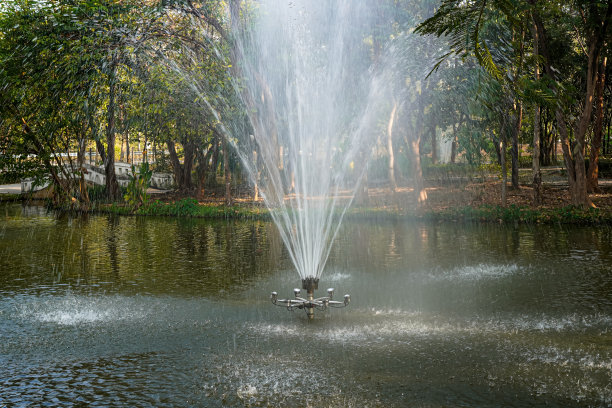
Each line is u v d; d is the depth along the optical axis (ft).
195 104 81.76
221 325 26.17
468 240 56.59
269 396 17.69
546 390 17.57
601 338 22.90
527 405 16.52
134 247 55.01
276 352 21.97
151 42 74.28
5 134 97.66
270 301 31.04
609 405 16.39
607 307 28.07
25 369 20.83
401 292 32.76
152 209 94.43
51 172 107.14
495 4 8.98
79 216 92.27
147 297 32.55
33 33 79.61
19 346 23.59
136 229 72.08
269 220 81.92
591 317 26.22
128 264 44.75
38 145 101.86
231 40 73.97
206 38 76.69
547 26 88.33
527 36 70.85
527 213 73.26
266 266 43.27
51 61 78.43
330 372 19.61
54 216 91.91
